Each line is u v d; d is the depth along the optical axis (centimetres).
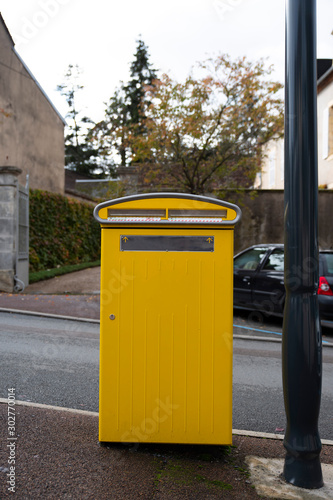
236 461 320
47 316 914
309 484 284
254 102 1386
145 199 322
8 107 1719
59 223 1836
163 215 323
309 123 297
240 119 1390
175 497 264
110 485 273
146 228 323
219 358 321
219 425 319
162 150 1416
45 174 2122
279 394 517
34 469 286
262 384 553
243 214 1630
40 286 1352
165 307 322
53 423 364
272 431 409
